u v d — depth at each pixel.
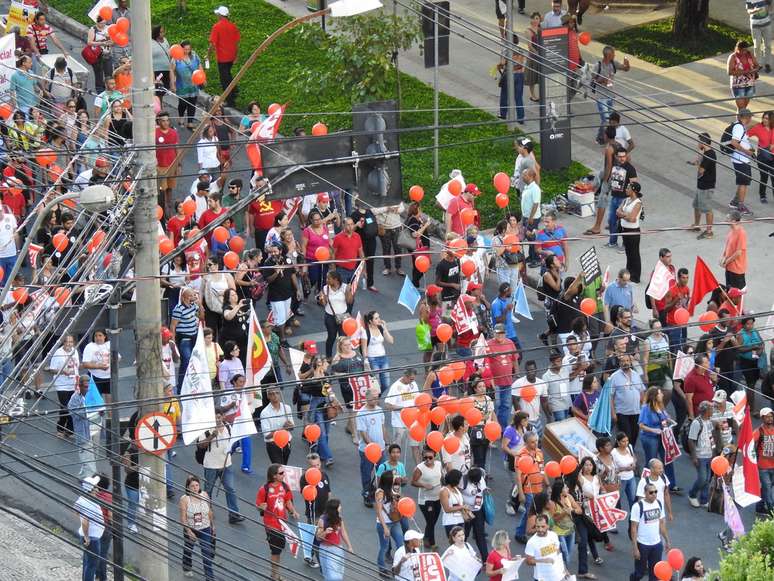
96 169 62.62
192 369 54.78
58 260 68.62
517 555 58.41
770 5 100.75
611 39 107.00
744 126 85.94
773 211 87.50
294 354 63.12
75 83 87.56
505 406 66.12
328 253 70.00
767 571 46.91
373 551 59.41
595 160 92.62
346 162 55.78
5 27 96.81
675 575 58.75
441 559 54.44
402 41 90.50
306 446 65.75
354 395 62.16
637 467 65.88
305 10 114.31
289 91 99.50
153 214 47.34
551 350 71.88
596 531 59.06
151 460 48.34
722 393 63.88
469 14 111.94
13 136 71.94
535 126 95.12
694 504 64.19
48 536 59.09
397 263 80.62
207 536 52.25
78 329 50.62
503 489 64.44
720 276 80.81
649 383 67.19
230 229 73.81
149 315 47.81
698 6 105.44
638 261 80.00
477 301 71.00
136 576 45.38
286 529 55.31
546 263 73.25
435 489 58.81
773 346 68.38
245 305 71.06
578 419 64.31
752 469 60.38
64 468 61.25
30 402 63.62
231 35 97.44
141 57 46.66
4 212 73.69
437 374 59.00
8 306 60.97
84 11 115.00
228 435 58.56
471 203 73.25
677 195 89.00
